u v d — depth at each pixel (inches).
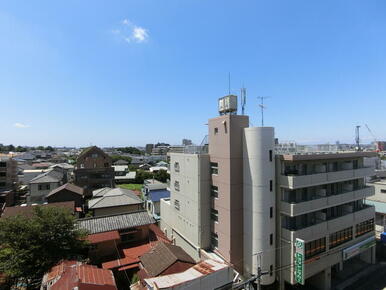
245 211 778.8
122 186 3016.7
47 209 861.8
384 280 864.3
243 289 624.4
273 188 757.3
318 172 829.8
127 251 983.6
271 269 749.9
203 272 605.0
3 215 1284.4
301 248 687.7
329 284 821.9
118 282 860.0
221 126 811.4
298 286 831.1
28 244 759.1
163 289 523.8
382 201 1349.7
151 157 6033.5
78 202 1802.4
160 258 783.7
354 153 885.8
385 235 1080.2
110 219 1081.4
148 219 1120.8
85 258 918.4
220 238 821.2
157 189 1802.4
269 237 747.4
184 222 997.2
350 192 891.4
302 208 730.8
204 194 880.9
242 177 790.5
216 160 845.2
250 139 756.6
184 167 997.8
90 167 2682.1
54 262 785.6
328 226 813.2
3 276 759.1
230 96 823.7
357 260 1014.4
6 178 2155.5
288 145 911.0
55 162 4471.0
